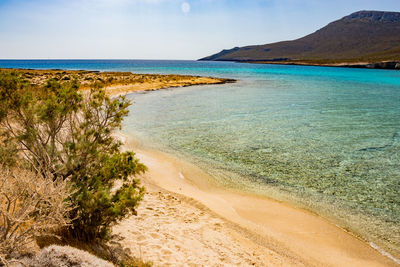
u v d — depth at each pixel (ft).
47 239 12.71
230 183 33.24
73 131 20.68
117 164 18.45
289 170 37.29
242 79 232.12
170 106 91.66
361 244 22.03
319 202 28.76
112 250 15.12
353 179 34.45
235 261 17.63
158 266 14.97
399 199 29.45
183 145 48.01
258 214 26.20
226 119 71.41
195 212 25.07
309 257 20.16
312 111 84.17
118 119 20.76
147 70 401.49
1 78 17.48
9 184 11.34
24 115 18.98
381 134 56.54
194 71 389.80
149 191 28.84
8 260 9.18
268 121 69.26
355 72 375.25
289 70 443.73
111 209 14.74
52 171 17.54
